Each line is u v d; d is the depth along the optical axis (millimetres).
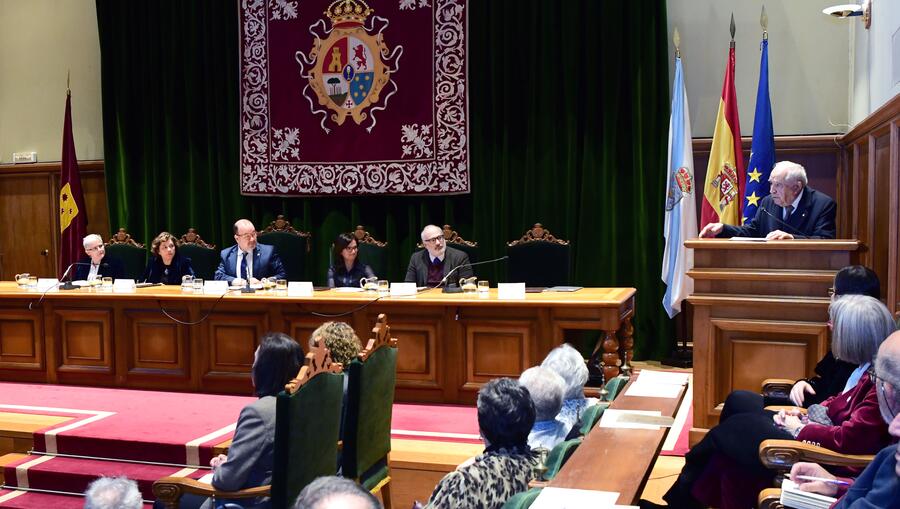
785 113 7172
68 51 9383
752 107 7254
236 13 8391
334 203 8328
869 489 1836
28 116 9609
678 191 6961
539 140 7590
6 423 5031
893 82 5133
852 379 2945
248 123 8375
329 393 3051
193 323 5879
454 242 6426
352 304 5508
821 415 2920
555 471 2359
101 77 8930
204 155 8625
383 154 8023
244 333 5789
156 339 5988
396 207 8172
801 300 3975
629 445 2531
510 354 5234
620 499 2039
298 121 8234
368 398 3383
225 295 5719
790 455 2582
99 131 9297
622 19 7340
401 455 4305
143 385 6035
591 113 7430
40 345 6250
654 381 3557
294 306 5641
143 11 8680
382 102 8000
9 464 4586
